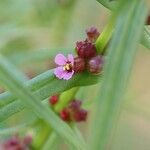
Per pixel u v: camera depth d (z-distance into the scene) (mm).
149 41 86
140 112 140
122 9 71
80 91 122
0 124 106
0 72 69
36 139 116
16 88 70
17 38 178
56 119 77
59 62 95
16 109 91
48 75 93
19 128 110
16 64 153
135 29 69
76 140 82
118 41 69
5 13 175
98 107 65
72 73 93
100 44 95
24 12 176
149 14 87
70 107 112
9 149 116
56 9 179
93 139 64
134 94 146
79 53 95
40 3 178
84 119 112
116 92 66
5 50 175
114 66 67
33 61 153
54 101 112
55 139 116
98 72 93
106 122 64
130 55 68
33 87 92
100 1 86
